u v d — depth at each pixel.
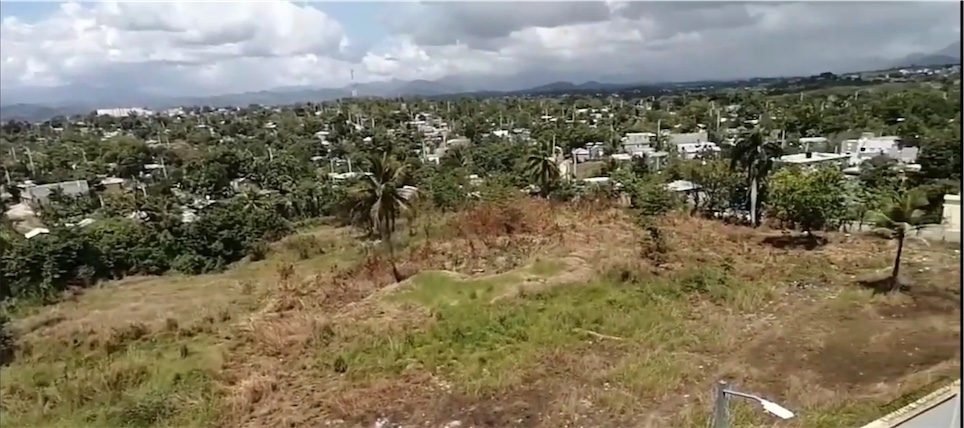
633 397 10.87
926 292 15.41
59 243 23.47
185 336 16.28
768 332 13.60
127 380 13.26
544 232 22.50
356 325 15.11
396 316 15.52
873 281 16.50
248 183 39.59
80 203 29.56
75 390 12.87
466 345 13.41
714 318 14.30
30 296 21.05
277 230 30.48
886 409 9.70
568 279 16.92
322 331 14.95
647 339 13.27
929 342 12.53
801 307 15.02
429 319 14.96
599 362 12.33
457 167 41.44
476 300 15.96
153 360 14.46
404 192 25.12
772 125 34.09
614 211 25.61
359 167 43.41
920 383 10.33
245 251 28.22
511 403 11.02
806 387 10.69
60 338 16.38
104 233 25.50
